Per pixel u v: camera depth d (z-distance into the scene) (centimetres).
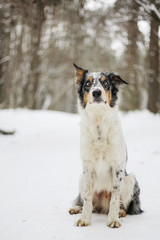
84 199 417
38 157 987
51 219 422
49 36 2656
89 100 427
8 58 2106
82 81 476
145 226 384
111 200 412
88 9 1822
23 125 1617
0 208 478
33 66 2461
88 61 2652
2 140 1316
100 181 439
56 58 2952
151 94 1730
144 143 1080
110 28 1938
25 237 357
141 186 591
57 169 794
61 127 1633
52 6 1656
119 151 416
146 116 1656
